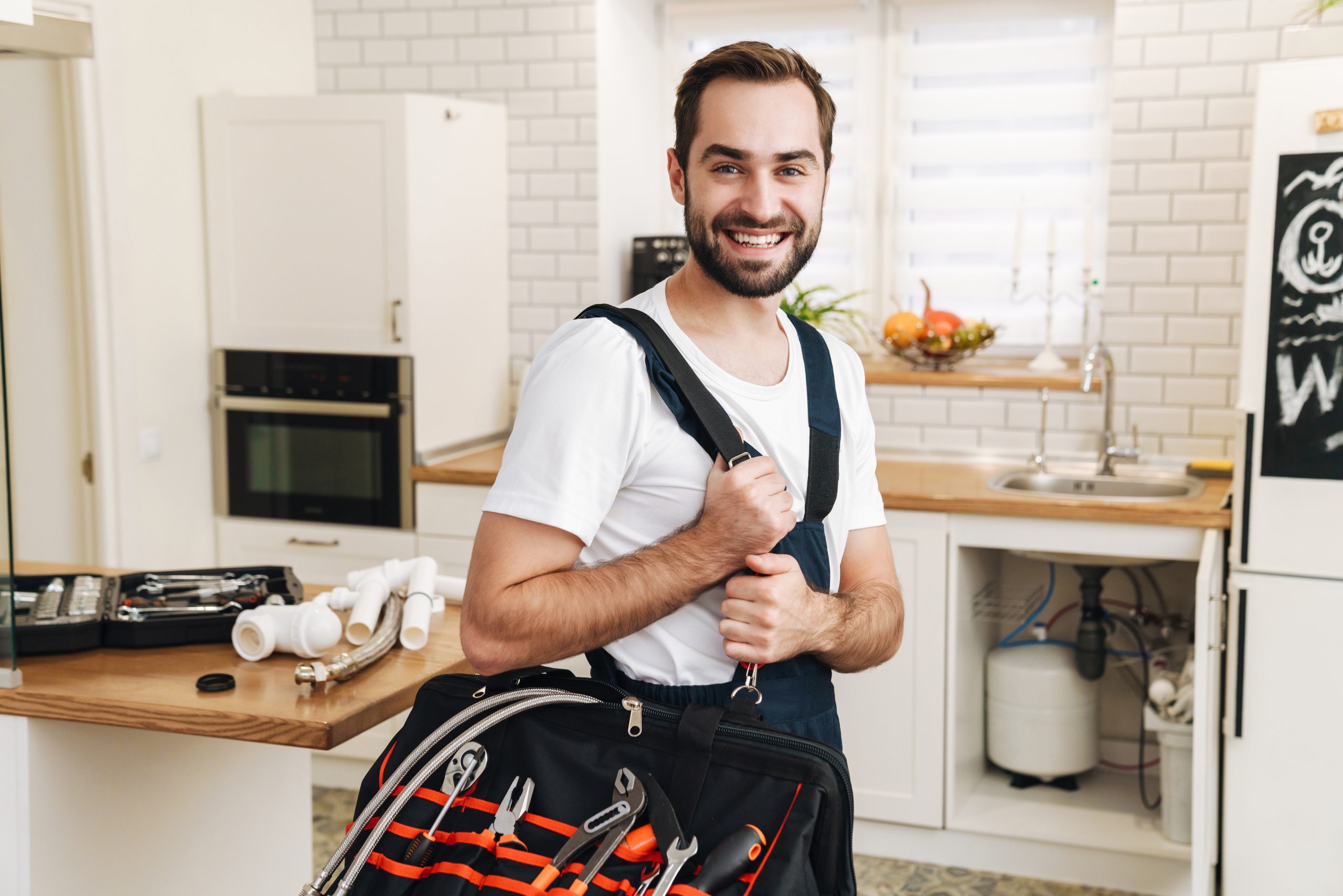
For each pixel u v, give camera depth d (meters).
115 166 3.23
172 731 1.62
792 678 1.38
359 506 3.56
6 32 1.64
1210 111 3.25
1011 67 3.72
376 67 4.00
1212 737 2.78
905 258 3.94
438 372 3.58
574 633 1.27
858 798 3.22
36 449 3.33
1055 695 3.30
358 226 3.46
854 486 1.52
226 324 3.62
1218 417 3.34
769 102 1.31
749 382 1.40
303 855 2.35
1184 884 3.04
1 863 1.75
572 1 3.76
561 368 1.31
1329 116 2.57
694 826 1.18
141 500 3.41
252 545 3.67
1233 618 2.77
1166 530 2.90
